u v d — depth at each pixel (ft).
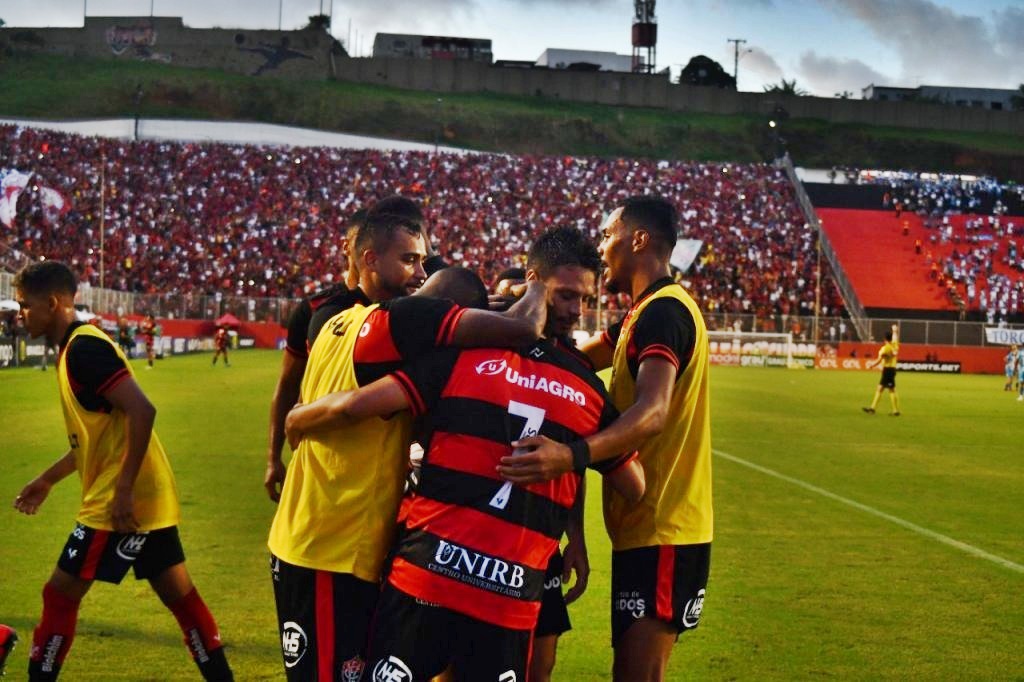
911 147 309.22
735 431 68.69
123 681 18.67
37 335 16.88
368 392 11.98
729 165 248.52
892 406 94.48
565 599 14.30
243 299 172.24
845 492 43.42
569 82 318.86
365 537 12.60
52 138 211.41
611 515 14.33
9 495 37.19
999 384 144.97
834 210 235.81
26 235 178.60
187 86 281.54
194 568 27.04
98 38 301.22
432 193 218.18
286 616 12.94
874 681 19.57
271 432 17.39
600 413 12.43
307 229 197.47
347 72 310.86
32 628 21.67
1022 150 310.24
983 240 227.20
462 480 11.72
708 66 367.66
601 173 235.61
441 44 349.20
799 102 321.32
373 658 11.82
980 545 32.48
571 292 13.64
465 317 12.13
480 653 11.57
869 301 204.54
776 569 28.71
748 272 197.47
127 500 16.30
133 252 181.98
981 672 20.18
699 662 20.56
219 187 205.87
